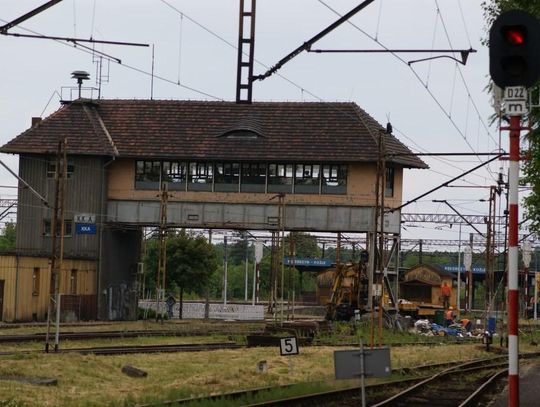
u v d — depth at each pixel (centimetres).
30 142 8538
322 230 8388
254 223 8438
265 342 5944
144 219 8550
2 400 2684
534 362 5497
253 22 2628
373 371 1983
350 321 8669
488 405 3147
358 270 9562
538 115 2966
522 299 13850
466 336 8594
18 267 7681
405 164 8425
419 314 10938
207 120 8731
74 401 2864
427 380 3712
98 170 8525
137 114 8856
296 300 16875
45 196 8581
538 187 4053
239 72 2642
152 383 3603
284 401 2853
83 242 8556
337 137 8425
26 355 4222
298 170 8419
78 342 5425
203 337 6606
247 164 8469
